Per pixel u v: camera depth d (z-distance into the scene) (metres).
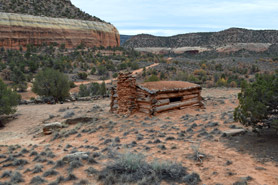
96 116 17.38
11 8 186.12
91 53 154.50
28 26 171.38
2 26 158.25
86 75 93.50
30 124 19.56
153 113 15.67
